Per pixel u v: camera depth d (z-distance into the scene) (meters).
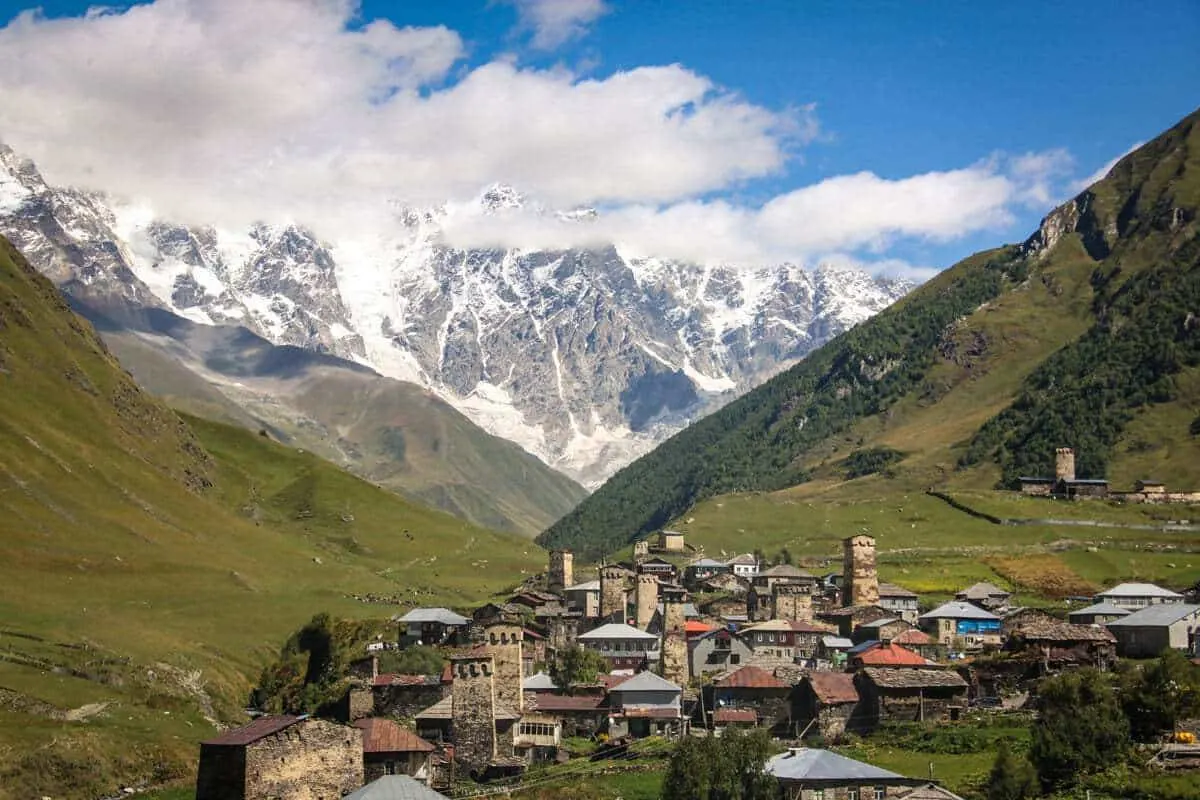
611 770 187.25
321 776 151.00
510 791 175.88
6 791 179.38
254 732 150.12
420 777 174.00
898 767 172.00
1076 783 156.00
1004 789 153.38
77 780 186.00
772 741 187.00
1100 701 169.50
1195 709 170.75
